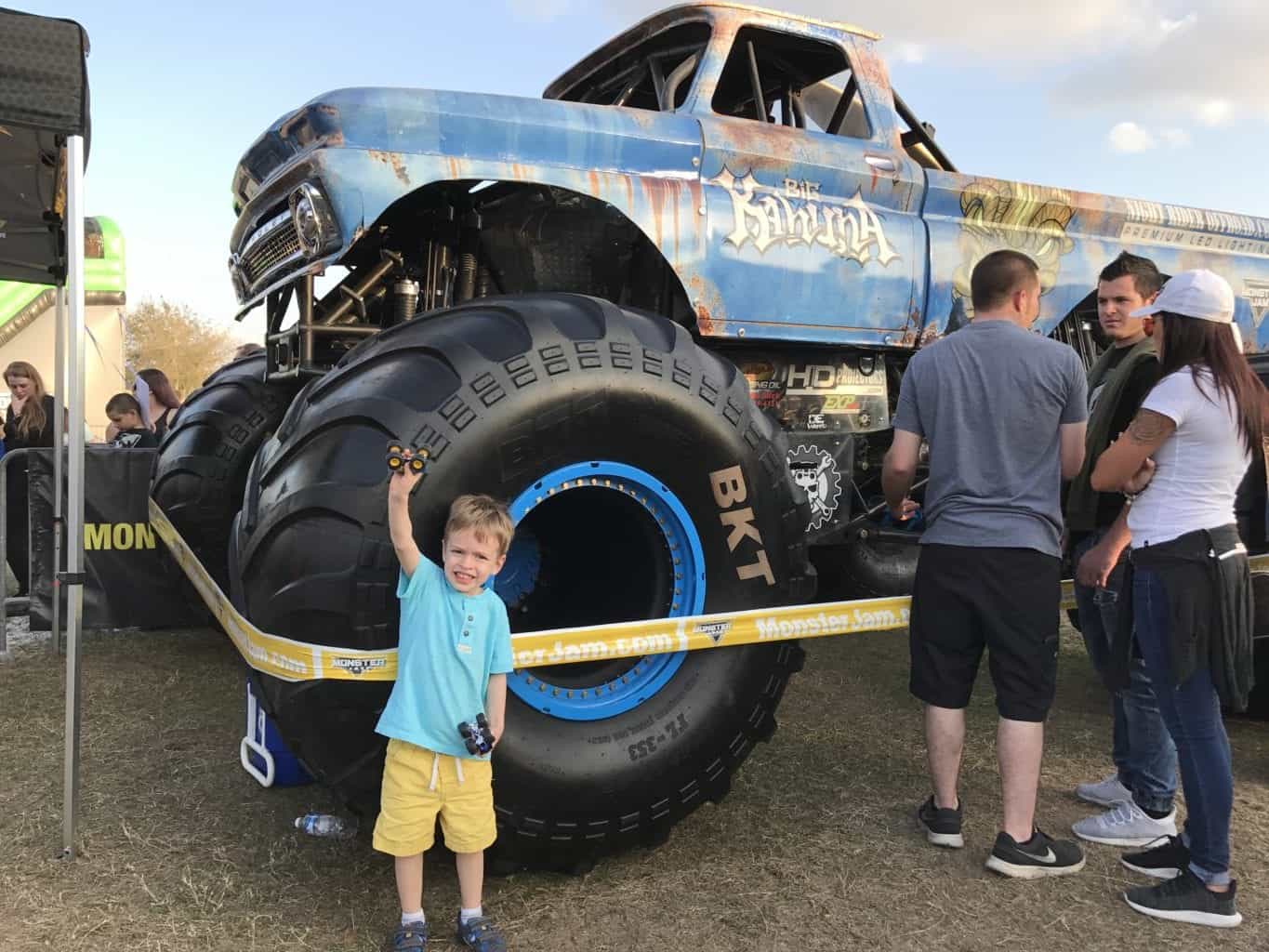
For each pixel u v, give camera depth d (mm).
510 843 2250
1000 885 2461
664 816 2443
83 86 2441
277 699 2186
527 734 2266
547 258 3357
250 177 3121
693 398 2416
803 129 3514
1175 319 2377
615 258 3449
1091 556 2766
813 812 2861
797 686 4180
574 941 2123
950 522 2596
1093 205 4059
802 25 3590
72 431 2500
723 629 2457
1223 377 2311
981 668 4656
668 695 2467
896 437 2773
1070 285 4023
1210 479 2332
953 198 3732
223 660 4473
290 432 2354
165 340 34812
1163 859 2484
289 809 2797
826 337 3447
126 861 2453
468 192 3102
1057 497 2586
